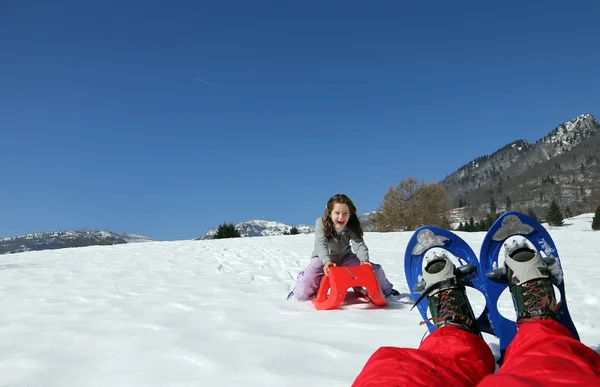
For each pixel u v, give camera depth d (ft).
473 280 8.86
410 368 4.54
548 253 9.60
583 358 4.36
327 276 12.82
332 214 13.57
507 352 5.57
